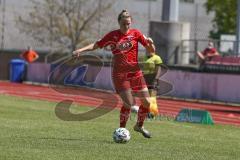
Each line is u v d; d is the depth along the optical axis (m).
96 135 38.31
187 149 33.81
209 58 90.38
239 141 39.34
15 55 124.44
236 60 87.25
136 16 149.38
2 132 37.53
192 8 158.12
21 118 47.03
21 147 31.59
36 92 84.81
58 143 33.75
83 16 129.62
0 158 28.09
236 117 62.62
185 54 99.00
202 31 157.25
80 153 30.41
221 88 81.88
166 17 99.19
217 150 34.12
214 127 48.88
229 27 139.38
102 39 35.50
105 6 134.88
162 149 33.25
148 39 35.72
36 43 134.00
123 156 30.02
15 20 135.00
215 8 141.12
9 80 117.06
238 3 96.06
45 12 130.62
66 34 128.38
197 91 84.69
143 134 37.66
